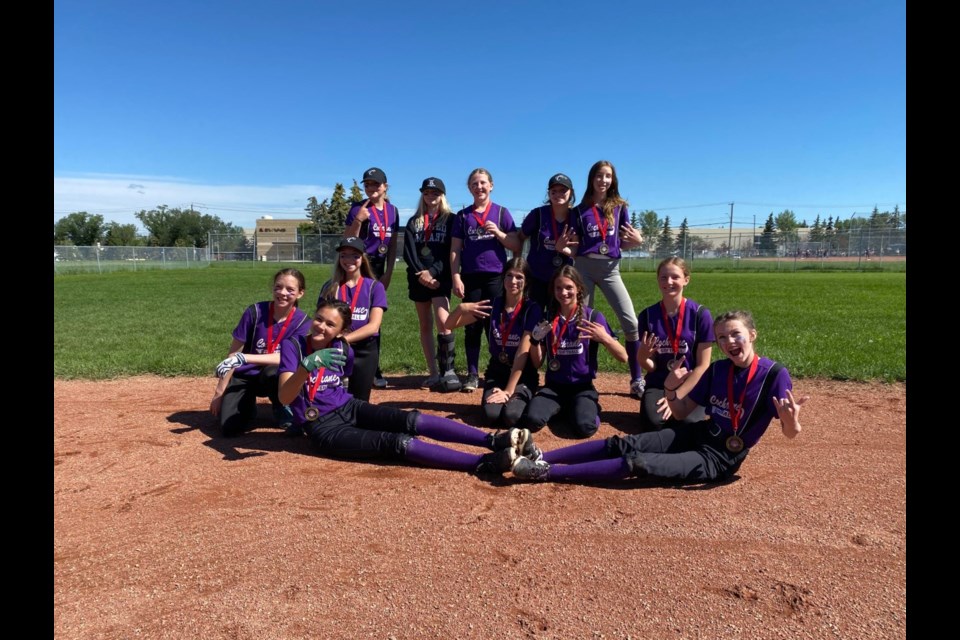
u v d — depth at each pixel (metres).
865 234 45.84
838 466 3.76
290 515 3.10
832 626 2.12
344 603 2.29
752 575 2.47
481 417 5.03
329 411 4.14
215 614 2.22
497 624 2.15
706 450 3.54
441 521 3.02
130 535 2.87
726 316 3.47
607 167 5.50
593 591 2.36
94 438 4.48
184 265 48.03
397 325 11.23
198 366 7.10
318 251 49.81
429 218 6.04
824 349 7.73
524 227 6.00
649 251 53.84
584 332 4.60
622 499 3.29
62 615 2.19
